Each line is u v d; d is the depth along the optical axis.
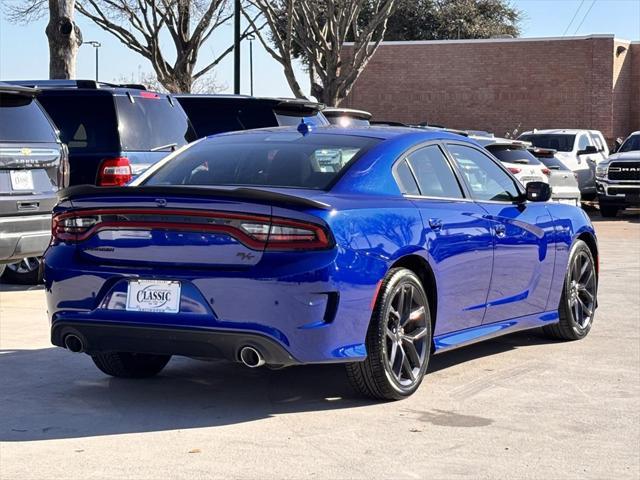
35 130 9.84
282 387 6.71
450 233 6.66
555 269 8.06
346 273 5.72
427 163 6.89
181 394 6.51
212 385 6.77
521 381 6.99
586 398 6.53
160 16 30.06
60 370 7.18
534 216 7.79
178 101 13.27
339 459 5.16
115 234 5.95
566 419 6.00
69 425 5.75
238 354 5.71
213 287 5.65
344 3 26.98
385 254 6.01
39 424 5.76
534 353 7.98
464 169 7.23
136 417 5.93
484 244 7.03
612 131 37.31
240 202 5.66
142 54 30.09
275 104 14.17
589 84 37.31
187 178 6.56
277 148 6.66
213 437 5.52
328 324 5.69
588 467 5.09
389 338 6.20
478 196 7.29
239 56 27.08
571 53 37.47
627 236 19.81
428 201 6.68
